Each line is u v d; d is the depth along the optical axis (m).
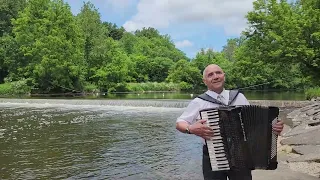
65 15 51.19
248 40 29.02
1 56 52.81
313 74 27.91
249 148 3.49
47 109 28.41
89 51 57.47
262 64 27.97
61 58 48.31
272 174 7.20
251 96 42.69
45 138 14.43
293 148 9.45
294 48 25.77
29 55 49.78
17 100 34.56
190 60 82.25
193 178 8.42
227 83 63.22
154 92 60.00
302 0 29.05
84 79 53.81
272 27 27.53
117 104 31.36
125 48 83.56
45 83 49.88
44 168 9.62
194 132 3.53
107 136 14.94
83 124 19.00
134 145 12.87
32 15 52.47
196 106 3.88
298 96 42.41
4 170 9.45
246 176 3.72
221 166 3.50
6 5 59.78
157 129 17.11
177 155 11.14
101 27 64.62
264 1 28.08
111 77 56.34
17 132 16.08
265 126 3.50
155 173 8.97
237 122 3.47
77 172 9.20
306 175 7.09
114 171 9.25
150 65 75.62
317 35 24.59
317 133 11.16
